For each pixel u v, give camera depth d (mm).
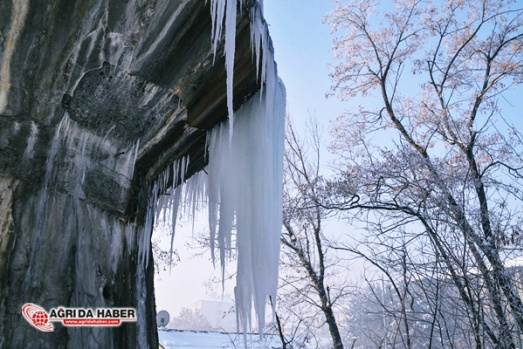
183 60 4305
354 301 12992
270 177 5605
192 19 3996
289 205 14008
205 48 4312
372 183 11641
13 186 3742
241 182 5781
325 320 13867
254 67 5043
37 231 3793
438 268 8922
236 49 4711
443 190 10312
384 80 15562
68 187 4113
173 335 16281
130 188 4797
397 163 11531
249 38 4672
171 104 4684
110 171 4539
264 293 5672
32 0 3465
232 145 5781
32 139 3871
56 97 3908
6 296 3494
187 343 15516
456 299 9375
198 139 5496
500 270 9148
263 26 4859
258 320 5617
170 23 3938
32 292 3639
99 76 4035
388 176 11398
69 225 4051
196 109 4969
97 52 3863
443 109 13789
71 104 4039
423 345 10102
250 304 5828
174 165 5523
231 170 5750
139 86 4309
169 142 5137
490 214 10219
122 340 4250
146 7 3748
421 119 14047
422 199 10523
